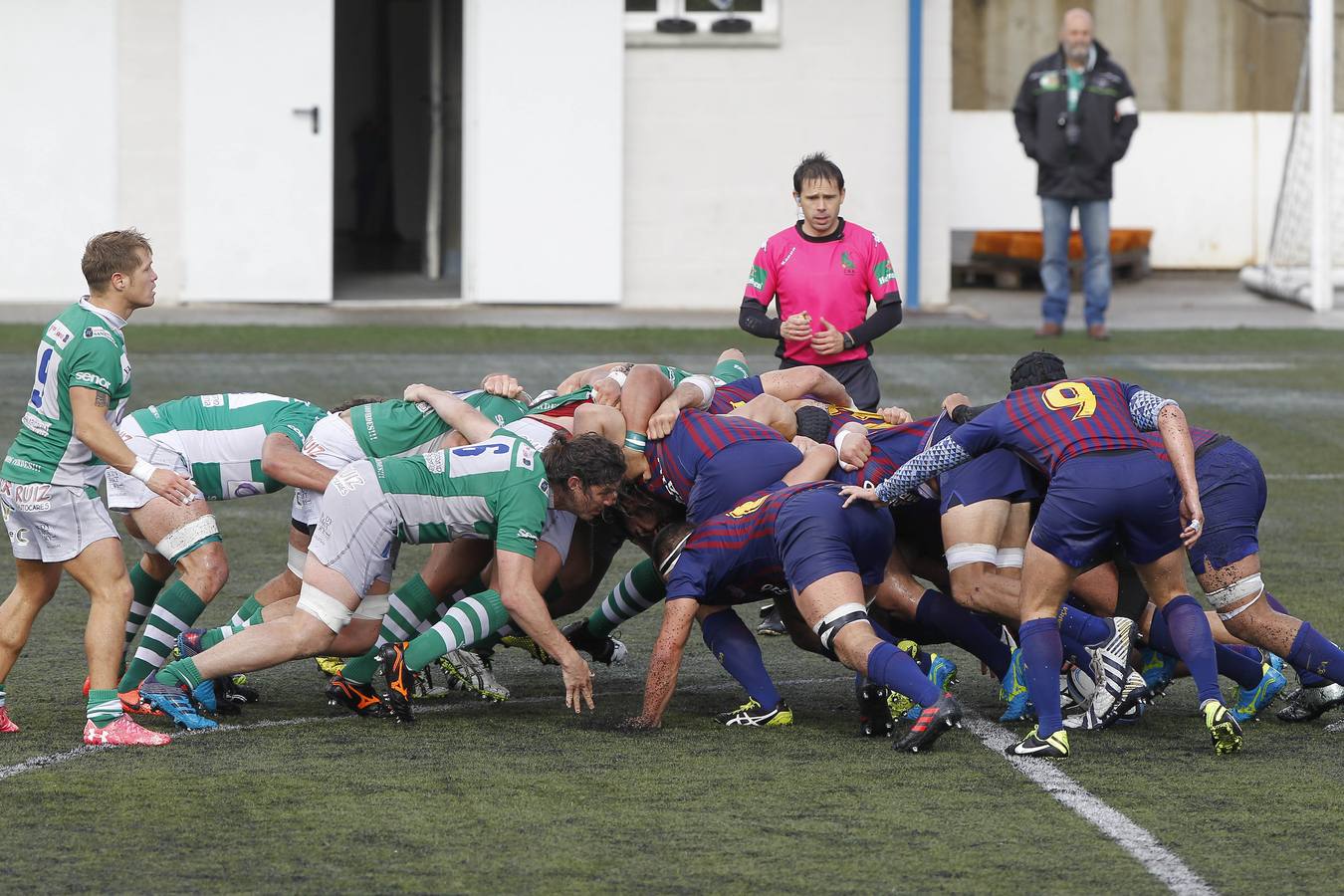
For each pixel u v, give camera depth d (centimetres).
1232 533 2080
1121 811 1739
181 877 1534
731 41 6347
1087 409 2003
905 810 1741
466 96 6325
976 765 1920
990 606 2120
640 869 1565
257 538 3195
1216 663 2012
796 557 2011
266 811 1722
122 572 1997
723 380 2603
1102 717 2064
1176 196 7650
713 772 1884
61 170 6131
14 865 1560
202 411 2289
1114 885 1532
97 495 1997
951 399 2261
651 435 2175
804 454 2188
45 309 6050
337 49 8494
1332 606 2688
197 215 6203
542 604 2066
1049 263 5672
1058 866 1577
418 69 8475
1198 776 1875
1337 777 1872
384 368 4931
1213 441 2130
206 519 2166
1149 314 6384
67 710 2120
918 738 1942
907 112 6391
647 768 1902
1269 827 1691
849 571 2008
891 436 2281
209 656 2036
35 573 2019
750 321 2989
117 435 1952
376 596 2142
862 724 2052
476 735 2050
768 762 1930
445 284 6925
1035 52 8175
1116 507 1941
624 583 2309
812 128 6419
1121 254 7369
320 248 6278
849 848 1623
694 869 1565
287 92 6188
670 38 6338
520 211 6378
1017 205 7512
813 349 2931
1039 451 2000
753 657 2109
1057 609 1997
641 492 2178
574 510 2067
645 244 6456
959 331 5888
